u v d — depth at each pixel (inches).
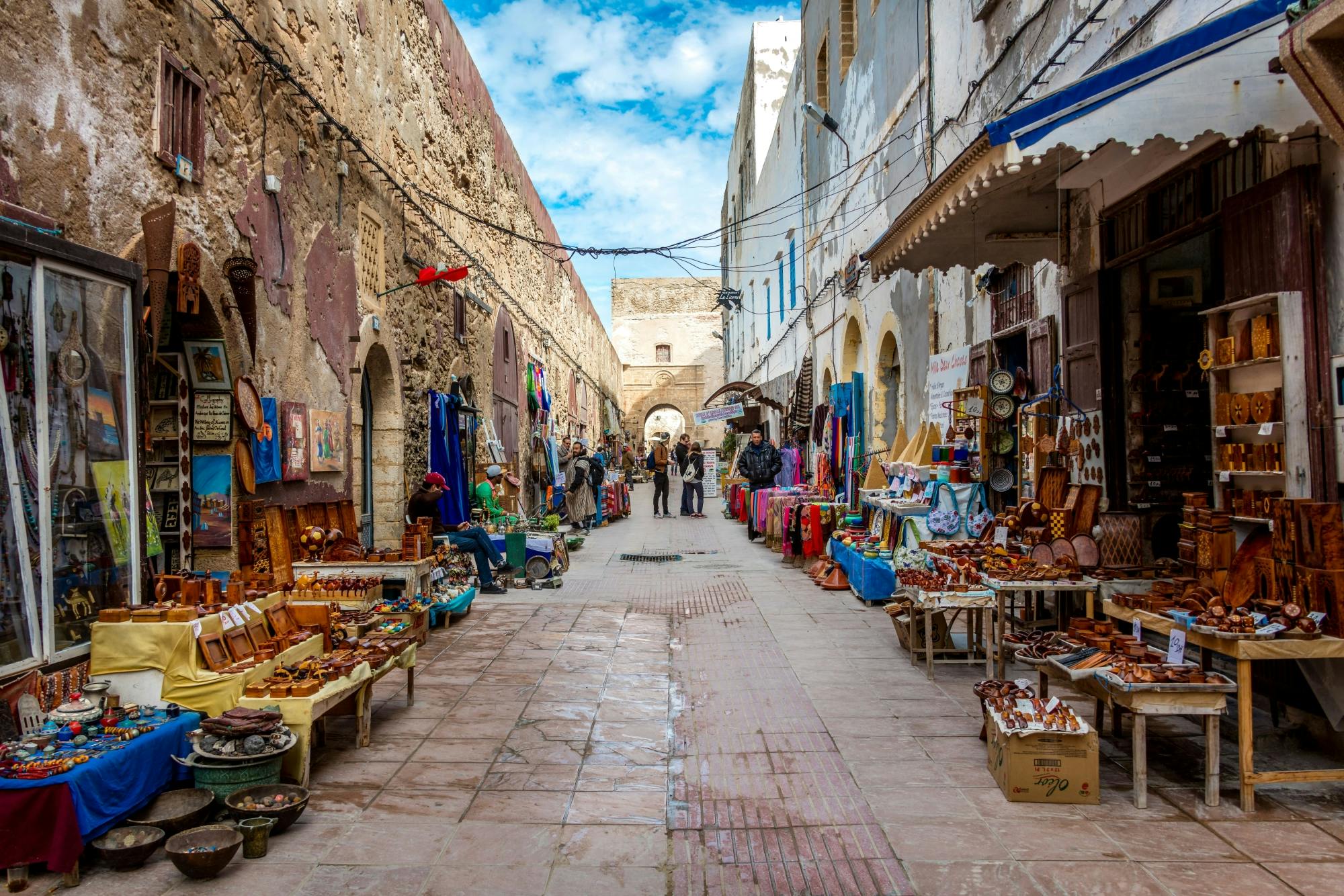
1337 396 164.1
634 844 145.0
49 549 161.6
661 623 329.7
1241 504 188.7
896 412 528.4
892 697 227.5
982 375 363.6
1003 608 239.0
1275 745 180.1
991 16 330.0
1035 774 158.1
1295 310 170.4
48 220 166.9
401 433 388.2
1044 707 163.5
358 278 338.6
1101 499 257.8
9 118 159.6
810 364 767.7
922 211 260.2
